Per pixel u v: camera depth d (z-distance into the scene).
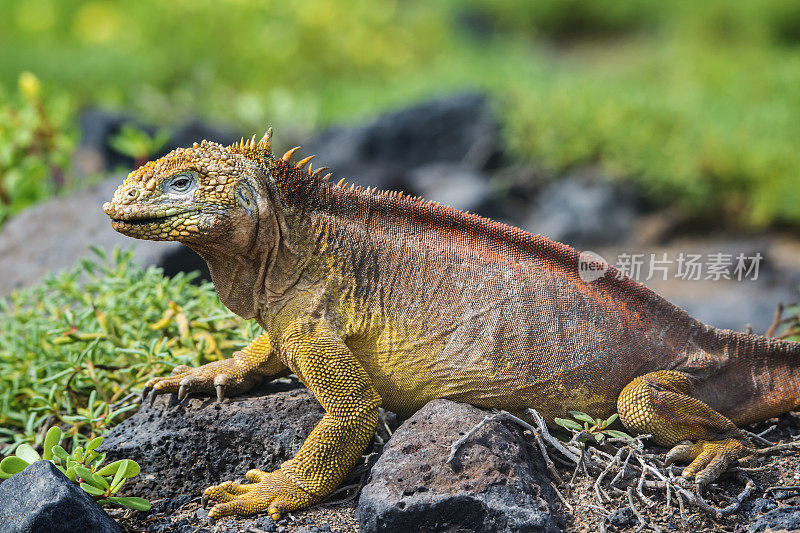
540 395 7.43
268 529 6.83
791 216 20.23
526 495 6.65
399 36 36.44
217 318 8.97
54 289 10.55
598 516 6.86
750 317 15.73
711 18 40.00
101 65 29.41
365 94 28.67
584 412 7.55
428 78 29.73
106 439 7.78
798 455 7.80
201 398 7.91
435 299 7.38
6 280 11.82
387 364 7.39
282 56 31.34
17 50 30.78
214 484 7.59
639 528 6.73
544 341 7.38
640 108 22.92
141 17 33.88
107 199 12.91
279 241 7.24
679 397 7.38
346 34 33.97
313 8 33.62
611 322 7.57
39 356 9.49
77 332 9.22
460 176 22.12
